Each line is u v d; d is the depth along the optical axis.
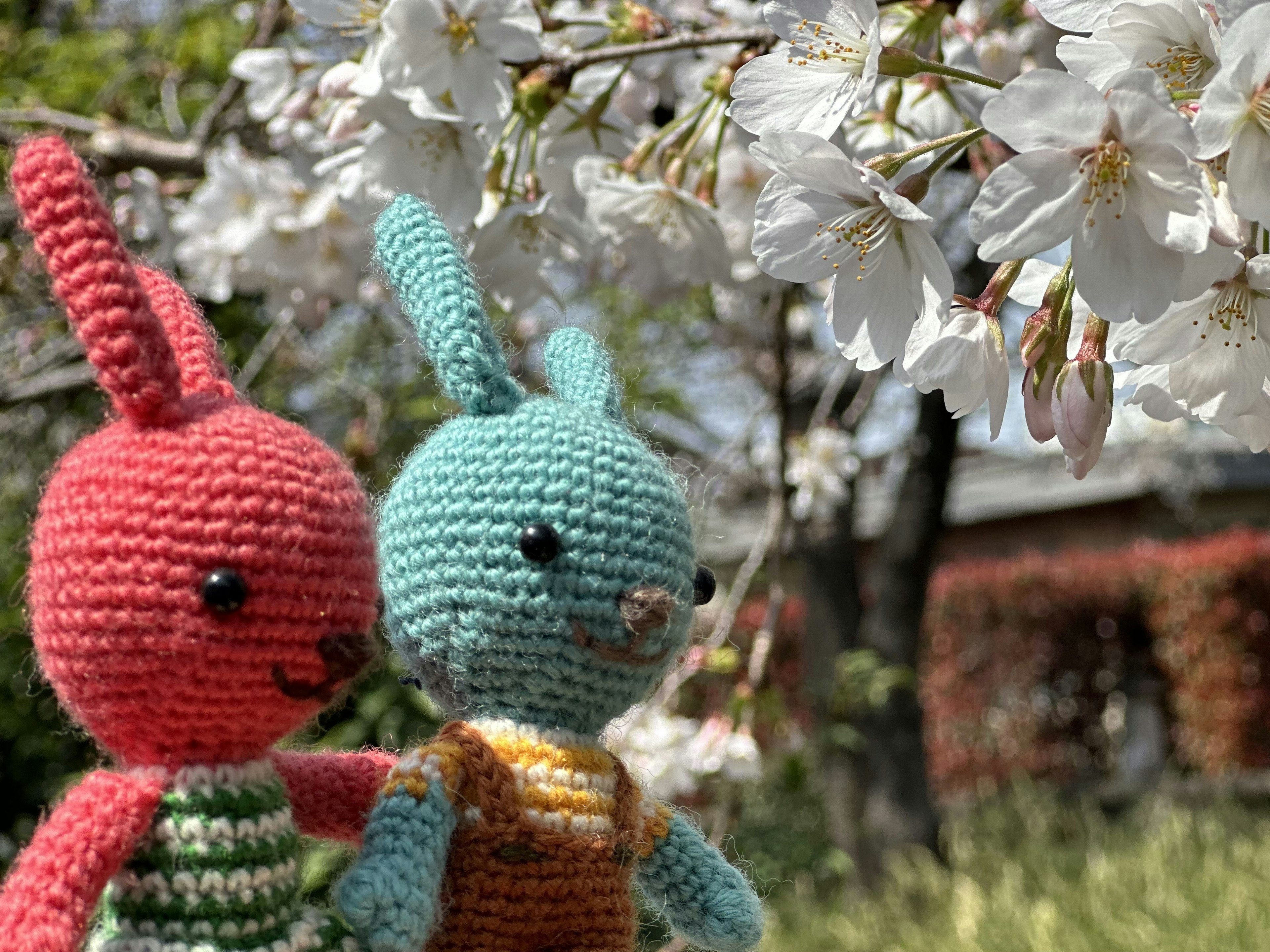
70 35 1.01
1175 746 1.78
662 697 0.56
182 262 0.59
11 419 0.92
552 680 0.25
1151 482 1.95
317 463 0.24
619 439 0.26
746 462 0.99
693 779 0.55
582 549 0.25
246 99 0.70
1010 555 2.44
